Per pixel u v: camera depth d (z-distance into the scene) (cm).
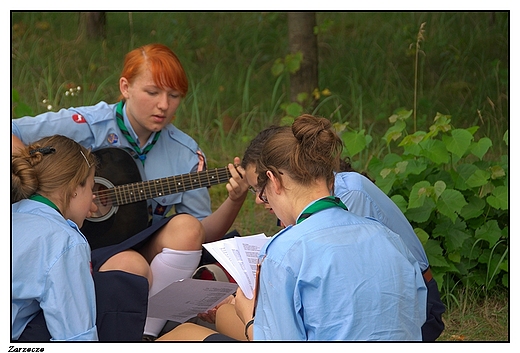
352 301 240
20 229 281
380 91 804
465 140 449
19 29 900
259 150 307
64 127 416
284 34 945
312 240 246
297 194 259
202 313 356
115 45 903
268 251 251
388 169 450
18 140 399
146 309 312
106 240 420
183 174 421
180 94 416
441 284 438
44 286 274
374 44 894
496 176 454
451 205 432
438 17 942
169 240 388
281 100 798
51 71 795
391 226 324
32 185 292
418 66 848
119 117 424
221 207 420
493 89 777
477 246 457
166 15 993
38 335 279
